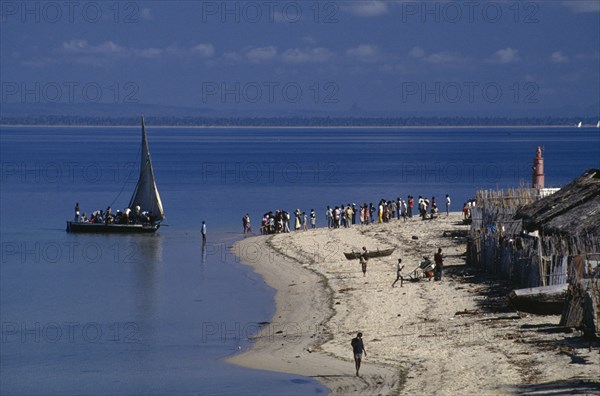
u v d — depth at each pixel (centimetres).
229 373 11375
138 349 13125
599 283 10994
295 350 12325
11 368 12138
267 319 14988
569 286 11550
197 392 10512
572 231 14425
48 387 11119
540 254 13088
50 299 17512
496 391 8912
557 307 12275
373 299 15338
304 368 11206
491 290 14850
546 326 11719
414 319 13338
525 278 14012
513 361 10088
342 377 10556
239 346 13038
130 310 16288
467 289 15112
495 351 10675
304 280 18462
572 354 10088
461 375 9794
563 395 8456
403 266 16688
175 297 17462
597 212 14850
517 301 12294
